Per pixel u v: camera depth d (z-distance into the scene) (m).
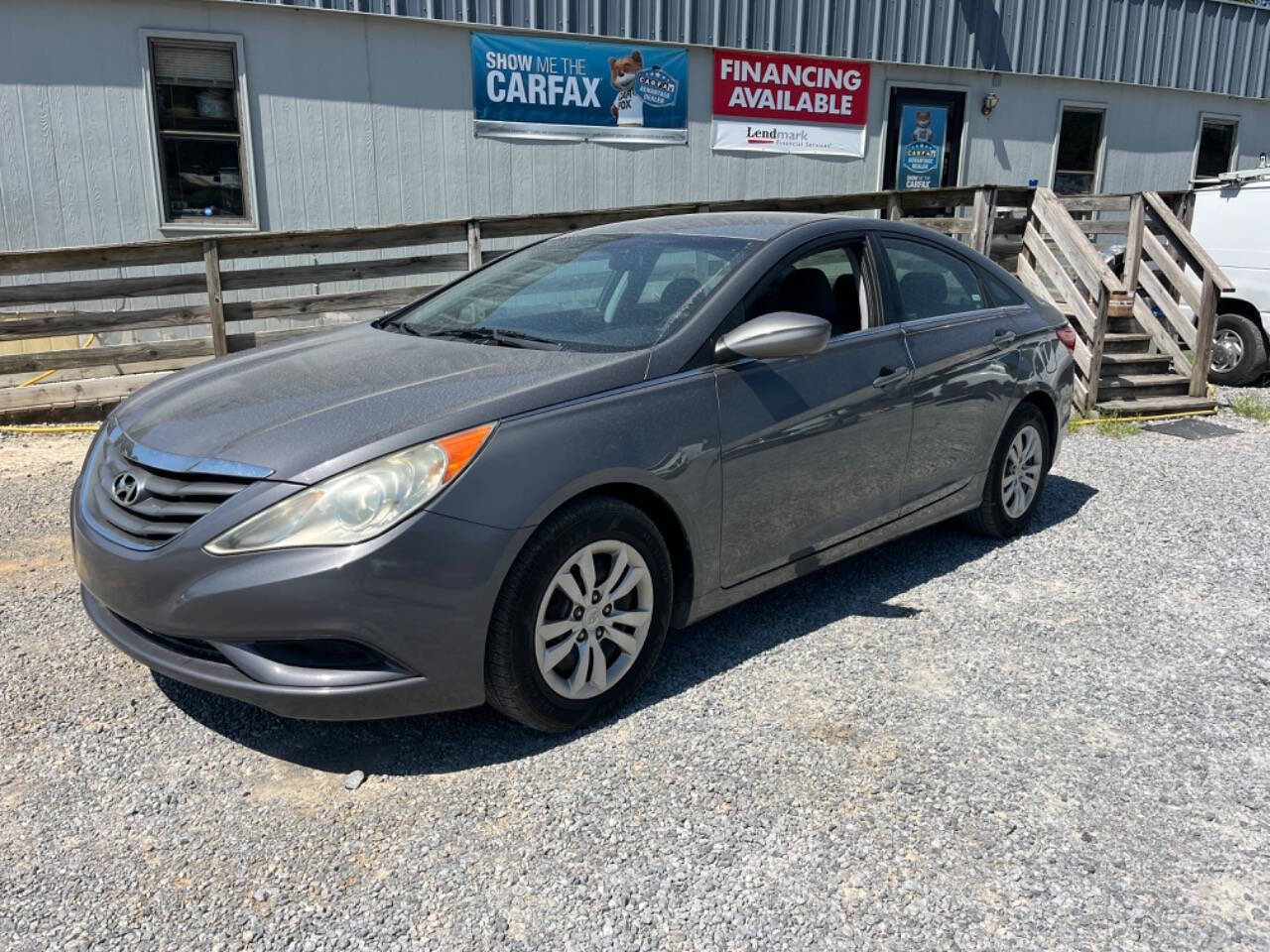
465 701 2.86
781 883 2.45
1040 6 12.42
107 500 3.03
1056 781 2.89
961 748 3.04
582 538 2.96
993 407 4.51
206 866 2.51
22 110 8.16
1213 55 14.04
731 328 3.44
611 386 3.12
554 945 2.26
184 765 2.94
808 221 4.00
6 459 6.06
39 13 8.04
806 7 10.98
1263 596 4.27
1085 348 7.69
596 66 10.09
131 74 8.38
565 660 3.03
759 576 3.58
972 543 4.86
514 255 4.39
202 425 2.99
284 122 8.91
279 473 2.70
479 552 2.74
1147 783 2.89
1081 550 4.78
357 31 9.01
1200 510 5.44
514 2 9.55
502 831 2.64
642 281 3.70
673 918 2.34
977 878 2.48
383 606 2.66
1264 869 2.54
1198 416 7.89
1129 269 8.59
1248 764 3.01
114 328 6.91
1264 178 9.23
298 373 3.34
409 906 2.37
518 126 9.85
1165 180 14.23
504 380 3.06
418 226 7.38
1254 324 9.13
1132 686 3.46
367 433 2.78
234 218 9.02
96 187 8.48
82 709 3.23
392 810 2.73
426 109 9.42
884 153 11.91
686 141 10.73
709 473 3.27
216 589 2.66
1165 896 2.44
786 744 3.04
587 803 2.75
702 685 3.40
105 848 2.57
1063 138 13.23
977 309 4.61
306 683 2.69
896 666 3.56
